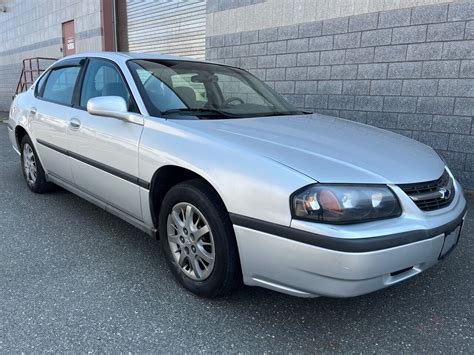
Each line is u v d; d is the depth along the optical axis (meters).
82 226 3.59
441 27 4.98
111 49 11.20
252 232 2.06
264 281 2.12
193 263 2.46
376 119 5.74
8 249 3.09
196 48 8.63
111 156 2.91
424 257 2.09
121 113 2.79
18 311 2.28
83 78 3.54
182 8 8.84
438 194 2.25
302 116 3.26
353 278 1.87
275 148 2.21
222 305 2.41
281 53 6.76
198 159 2.31
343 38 5.92
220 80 3.46
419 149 2.71
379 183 2.02
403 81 5.40
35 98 4.29
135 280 2.67
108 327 2.17
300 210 1.92
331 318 2.33
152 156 2.56
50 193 4.53
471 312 2.45
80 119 3.28
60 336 2.08
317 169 2.02
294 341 2.11
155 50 9.91
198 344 2.06
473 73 4.82
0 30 17.20
